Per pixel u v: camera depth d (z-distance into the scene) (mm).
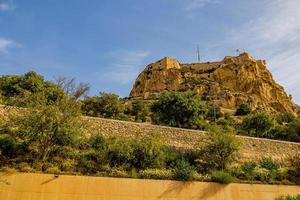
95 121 20531
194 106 37125
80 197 15367
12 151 16062
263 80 106750
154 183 17234
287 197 18734
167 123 36781
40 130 16375
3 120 17703
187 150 22344
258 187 19625
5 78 37562
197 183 18250
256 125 39250
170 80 99500
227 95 87375
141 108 55031
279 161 24812
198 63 109250
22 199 14258
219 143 21328
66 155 17281
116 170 17109
